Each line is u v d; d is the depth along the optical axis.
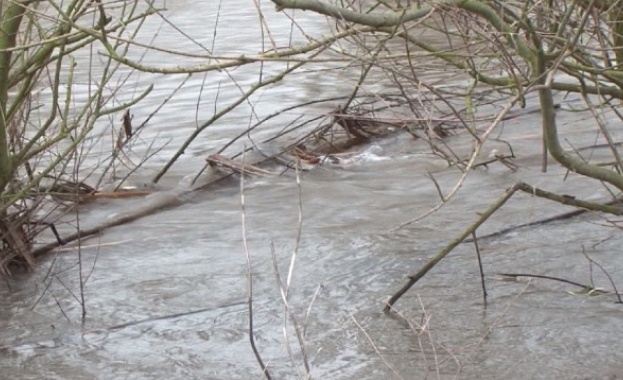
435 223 7.68
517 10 6.74
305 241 7.40
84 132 7.14
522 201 8.05
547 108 5.38
